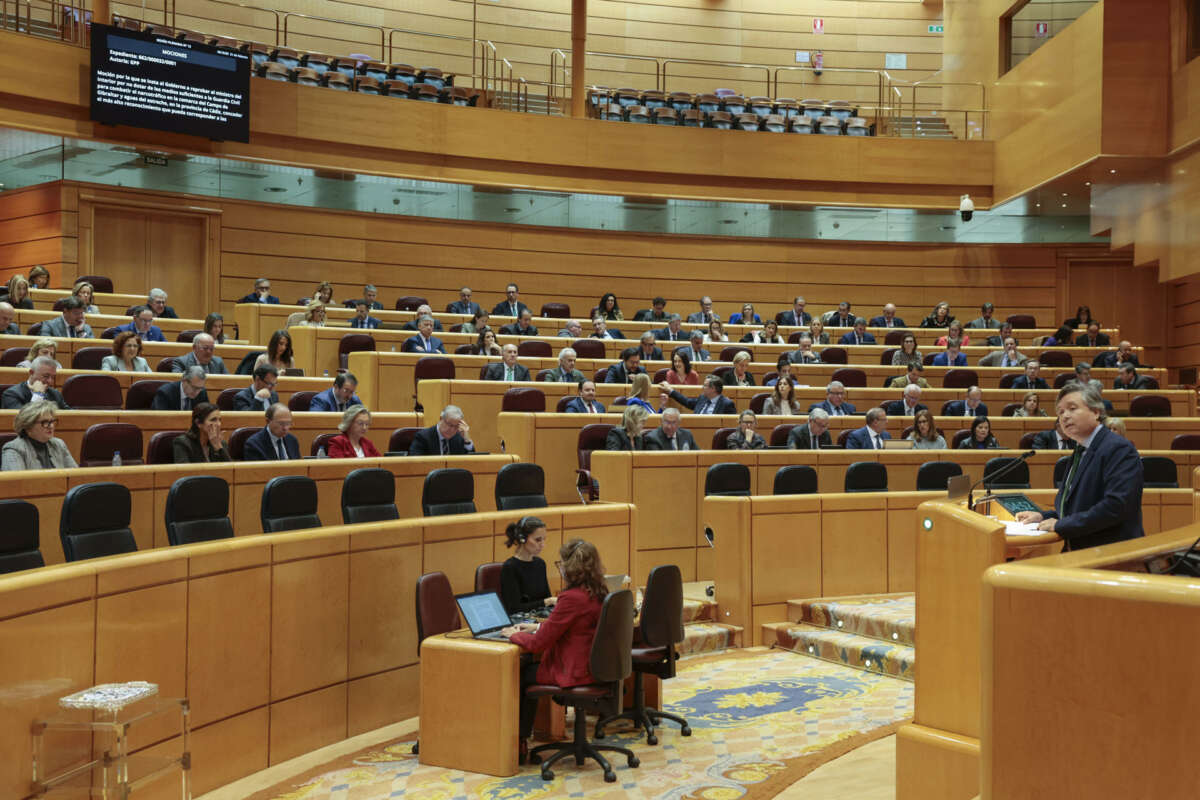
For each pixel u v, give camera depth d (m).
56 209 14.21
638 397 10.12
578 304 17.66
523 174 17.14
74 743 3.79
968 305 18.84
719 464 8.52
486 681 5.16
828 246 18.64
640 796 4.75
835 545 8.19
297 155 15.76
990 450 9.73
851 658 7.17
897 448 9.90
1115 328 17.83
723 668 7.20
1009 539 3.69
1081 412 3.88
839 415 11.27
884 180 18.47
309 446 8.60
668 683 6.78
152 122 14.39
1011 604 1.95
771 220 18.38
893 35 23.17
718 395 10.84
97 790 3.75
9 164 14.59
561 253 17.58
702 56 22.53
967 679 3.77
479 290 17.14
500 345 12.63
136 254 14.88
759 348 14.64
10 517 4.33
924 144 18.64
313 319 12.20
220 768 4.87
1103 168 16.12
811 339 15.45
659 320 15.73
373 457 7.40
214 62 14.77
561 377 11.08
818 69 22.14
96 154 14.42
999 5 18.69
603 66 21.84
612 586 5.52
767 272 18.44
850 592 8.23
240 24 18.98
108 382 8.02
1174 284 18.58
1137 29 15.51
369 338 11.98
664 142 17.69
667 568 5.68
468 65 20.83
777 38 22.81
